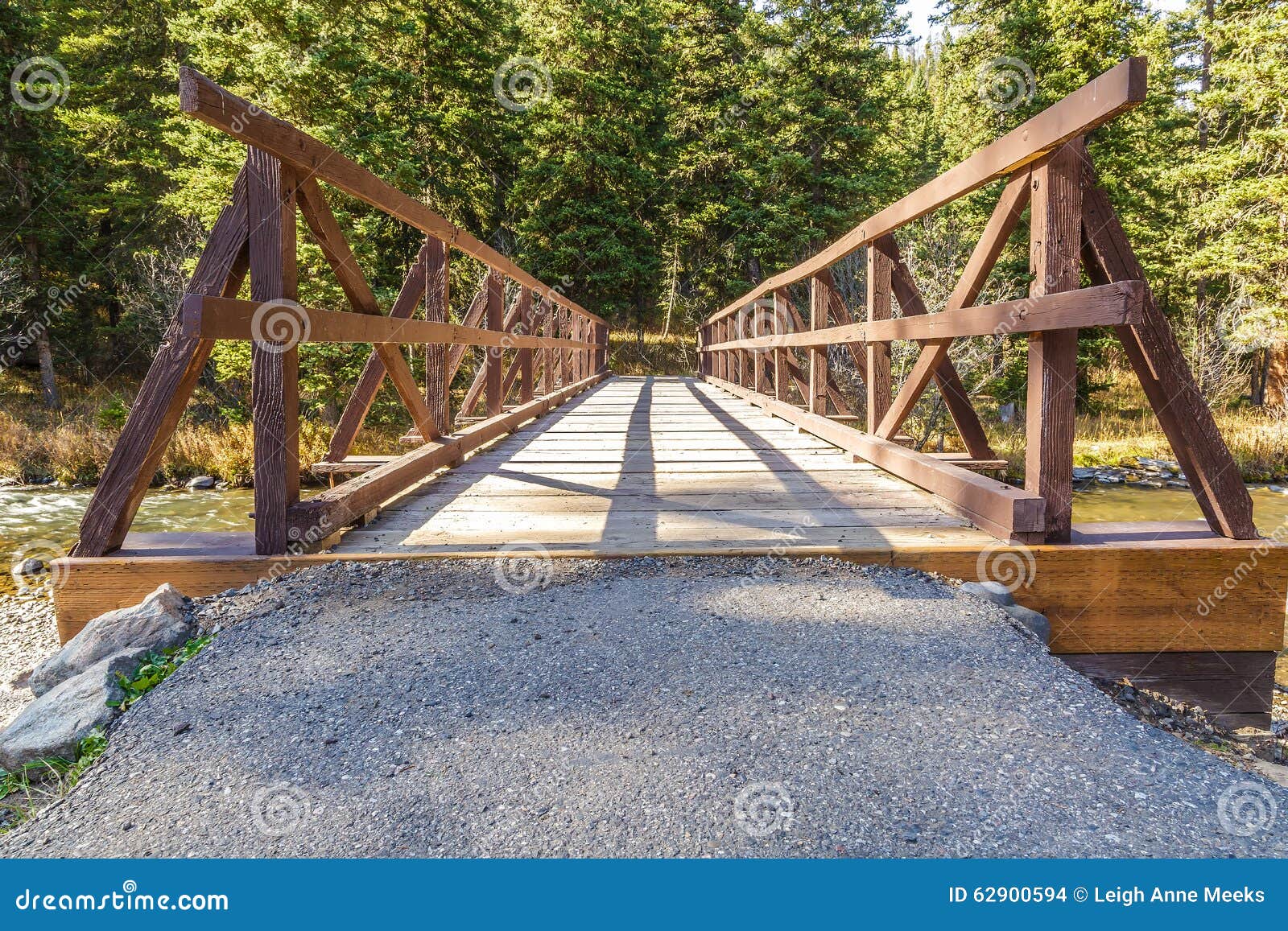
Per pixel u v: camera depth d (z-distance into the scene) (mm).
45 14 17375
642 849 1379
